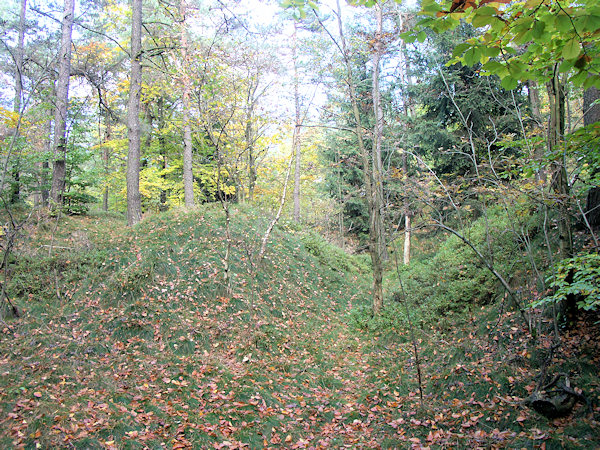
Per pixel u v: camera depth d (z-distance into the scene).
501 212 10.45
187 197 13.64
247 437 4.73
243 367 6.40
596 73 2.78
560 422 3.95
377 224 9.55
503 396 4.68
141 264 8.36
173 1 12.57
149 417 4.65
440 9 2.22
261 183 21.48
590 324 4.86
